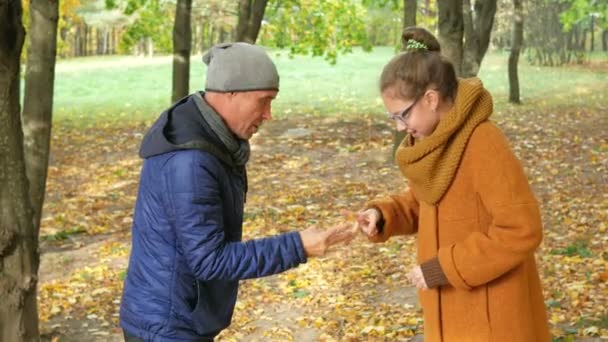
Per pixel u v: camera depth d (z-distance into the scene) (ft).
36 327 11.32
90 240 32.32
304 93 78.54
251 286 24.94
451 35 33.81
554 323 19.70
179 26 44.19
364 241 29.25
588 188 35.40
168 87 92.43
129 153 52.24
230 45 9.85
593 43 97.50
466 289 9.68
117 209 37.81
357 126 56.24
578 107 61.16
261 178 41.91
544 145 46.37
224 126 9.80
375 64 107.96
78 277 27.07
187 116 9.82
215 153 9.66
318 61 114.42
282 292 24.29
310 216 34.01
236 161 10.07
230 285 10.32
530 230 9.25
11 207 10.80
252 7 46.98
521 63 96.22
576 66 91.04
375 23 116.26
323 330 21.04
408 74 9.40
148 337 9.91
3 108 10.62
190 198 9.46
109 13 116.57
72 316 23.43
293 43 61.82
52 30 19.93
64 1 77.20
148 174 9.80
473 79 9.73
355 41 60.95
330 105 68.59
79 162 49.80
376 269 25.99
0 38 10.43
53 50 20.08
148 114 70.85
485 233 9.65
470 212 9.66
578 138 47.21
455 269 9.52
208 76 9.85
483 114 9.52
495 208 9.34
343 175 41.57
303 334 20.98
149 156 9.79
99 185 43.24
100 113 72.28
